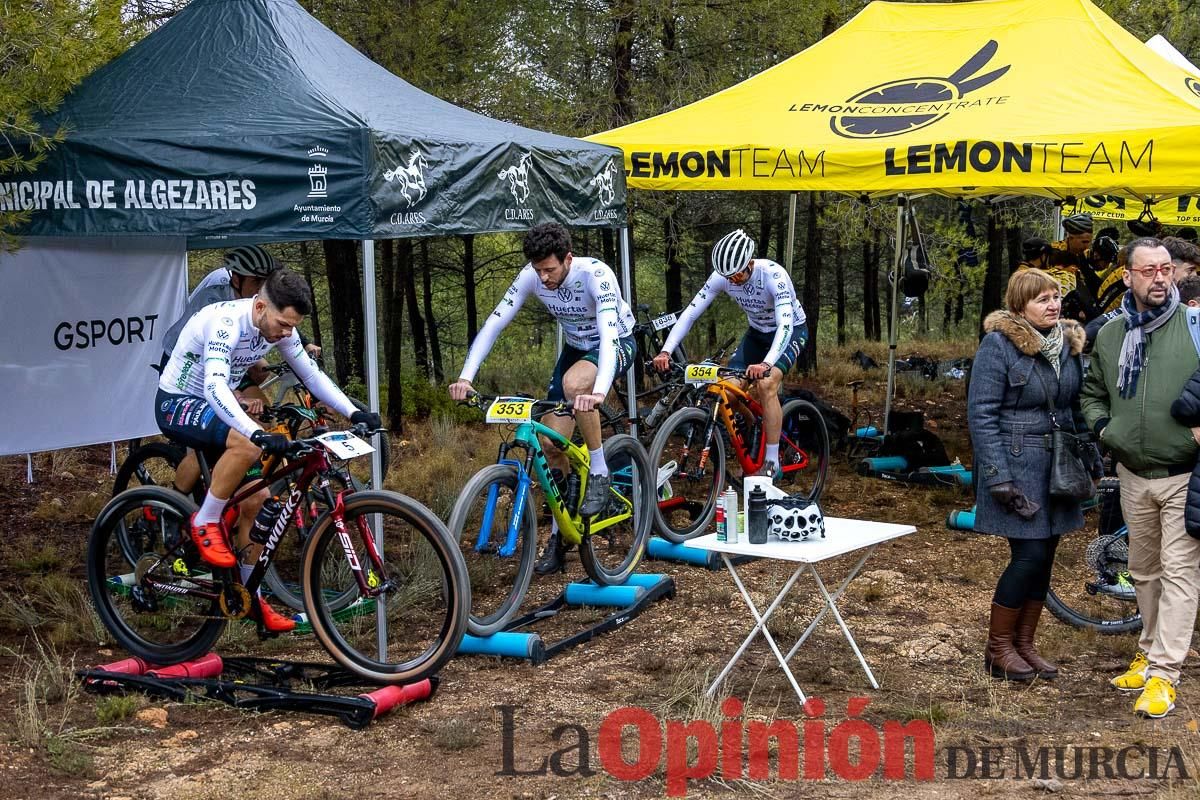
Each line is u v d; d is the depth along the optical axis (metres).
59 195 4.95
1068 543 6.86
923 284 9.51
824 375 15.79
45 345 6.80
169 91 5.10
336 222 4.44
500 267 19.20
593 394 4.93
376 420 4.35
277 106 4.74
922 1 11.77
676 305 14.80
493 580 6.07
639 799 3.46
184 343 4.42
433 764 3.74
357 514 4.33
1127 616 5.36
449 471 8.95
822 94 7.79
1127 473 4.32
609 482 5.43
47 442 6.85
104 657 4.88
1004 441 4.44
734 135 7.29
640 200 13.34
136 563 4.84
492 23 11.17
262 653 4.99
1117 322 4.32
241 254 5.28
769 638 4.36
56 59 4.93
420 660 4.30
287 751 3.86
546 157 5.80
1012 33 7.75
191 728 4.06
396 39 10.02
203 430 4.37
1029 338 4.38
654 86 12.20
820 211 15.08
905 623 5.38
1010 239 17.67
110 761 3.72
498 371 17.70
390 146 4.53
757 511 4.39
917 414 9.32
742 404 6.82
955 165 6.50
